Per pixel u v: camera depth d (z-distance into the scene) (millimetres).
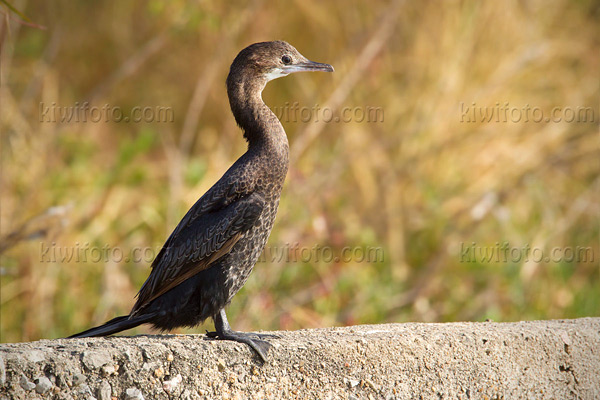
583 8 17375
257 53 7090
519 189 13812
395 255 12656
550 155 14117
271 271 11047
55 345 5629
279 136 6801
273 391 5781
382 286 11922
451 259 12617
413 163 13578
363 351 5953
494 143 14234
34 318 10789
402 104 14516
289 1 15070
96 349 5461
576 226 14242
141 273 11539
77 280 11477
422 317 11633
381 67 14750
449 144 13883
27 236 9859
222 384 5688
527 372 6422
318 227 11750
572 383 6609
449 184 13555
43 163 12695
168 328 6629
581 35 16656
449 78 14602
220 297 6379
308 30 15094
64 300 11023
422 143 13875
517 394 6371
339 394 5887
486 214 13344
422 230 13000
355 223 12844
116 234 12422
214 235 6297
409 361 6051
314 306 11539
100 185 12758
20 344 5688
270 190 6617
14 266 11203
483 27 15203
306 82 14711
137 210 12789
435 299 12211
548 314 12078
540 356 6480
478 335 6320
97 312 10883
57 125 13711
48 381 5266
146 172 13188
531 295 12414
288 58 7215
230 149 13859
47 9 16516
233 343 5801
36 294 10930
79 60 16562
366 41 14727
